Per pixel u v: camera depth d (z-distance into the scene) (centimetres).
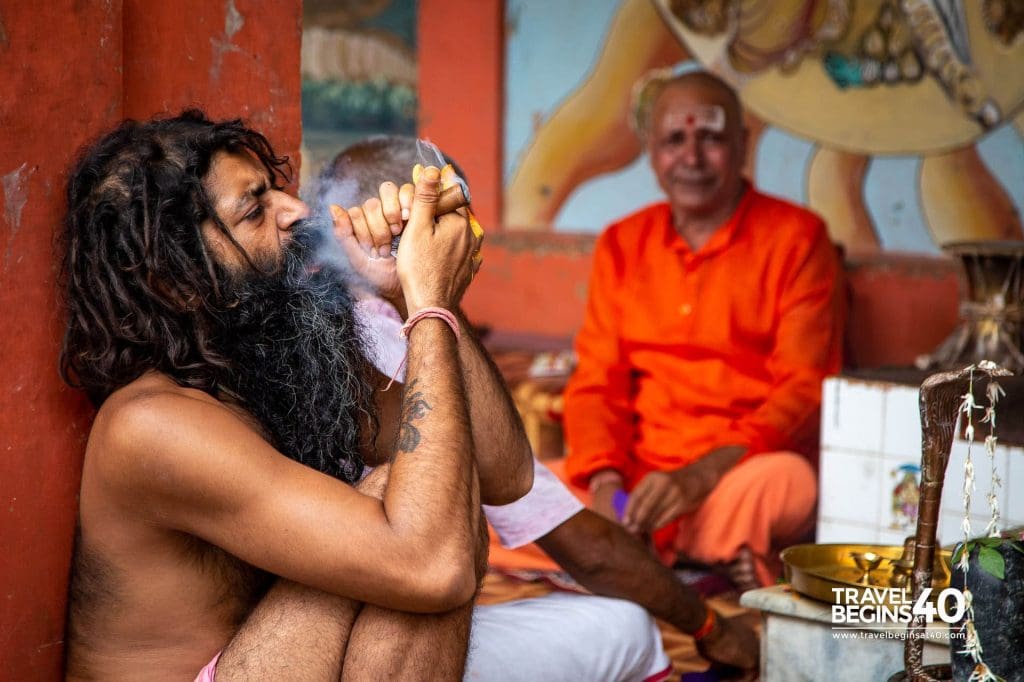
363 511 179
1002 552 187
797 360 428
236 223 194
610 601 264
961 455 318
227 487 179
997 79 511
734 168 450
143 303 189
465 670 204
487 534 213
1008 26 507
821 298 435
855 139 546
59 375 205
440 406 191
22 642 202
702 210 449
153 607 194
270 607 193
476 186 656
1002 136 512
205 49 242
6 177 192
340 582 179
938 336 526
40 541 204
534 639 245
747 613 382
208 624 198
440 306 203
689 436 429
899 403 344
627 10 603
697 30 582
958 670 192
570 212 632
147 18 229
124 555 192
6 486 197
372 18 859
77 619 201
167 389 188
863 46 540
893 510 346
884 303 538
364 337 220
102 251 188
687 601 283
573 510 265
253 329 197
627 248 464
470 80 653
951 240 528
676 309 445
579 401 444
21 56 193
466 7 650
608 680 255
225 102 248
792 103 560
